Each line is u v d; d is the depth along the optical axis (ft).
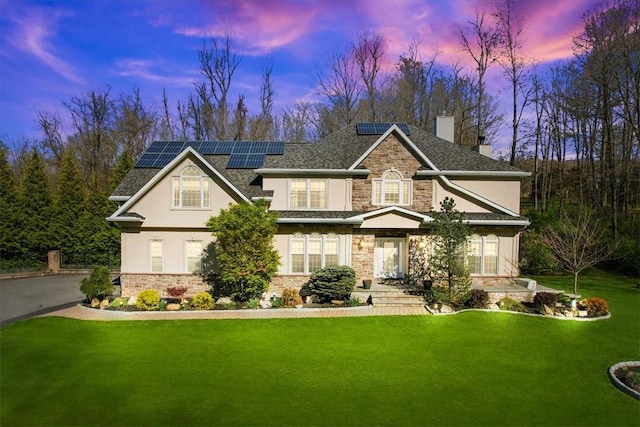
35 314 66.64
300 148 91.04
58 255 112.98
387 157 80.43
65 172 118.42
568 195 150.61
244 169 85.87
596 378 44.21
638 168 129.80
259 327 58.85
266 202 75.72
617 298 77.36
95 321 61.72
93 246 117.08
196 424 34.58
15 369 44.98
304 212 79.05
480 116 152.15
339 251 77.92
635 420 36.19
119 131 186.39
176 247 75.97
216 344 52.44
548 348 52.11
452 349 51.37
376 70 163.94
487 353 50.29
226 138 170.40
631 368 46.93
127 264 75.92
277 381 42.50
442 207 71.10
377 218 76.43
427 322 61.21
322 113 174.19
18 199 111.86
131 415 35.88
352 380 42.91
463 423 35.22
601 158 129.49
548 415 36.78
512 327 59.52
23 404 37.63
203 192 75.10
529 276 99.30
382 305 69.10
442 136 98.37
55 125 189.57
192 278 76.02
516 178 84.17
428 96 169.37
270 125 177.99
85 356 48.52
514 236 79.00
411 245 79.82
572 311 64.90
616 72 112.57
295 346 51.88
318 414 36.32
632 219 123.85
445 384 42.29
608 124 121.60
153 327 58.80
